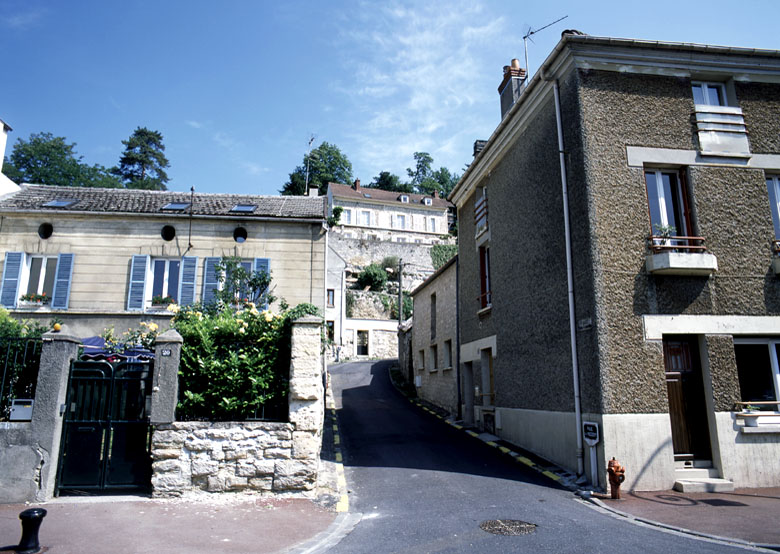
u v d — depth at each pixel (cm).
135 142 6188
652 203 1014
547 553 560
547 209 1123
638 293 938
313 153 6750
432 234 5588
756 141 1050
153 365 805
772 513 723
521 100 1204
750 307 968
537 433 1128
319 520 686
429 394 2062
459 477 953
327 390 2006
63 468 761
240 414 813
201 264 1588
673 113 1029
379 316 4066
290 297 1584
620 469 815
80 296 1532
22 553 518
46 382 758
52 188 1812
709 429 929
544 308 1120
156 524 639
